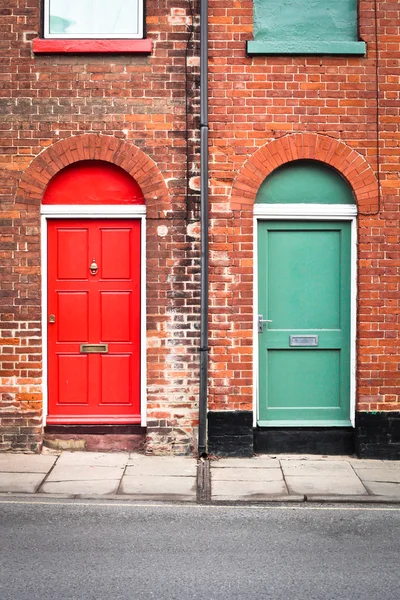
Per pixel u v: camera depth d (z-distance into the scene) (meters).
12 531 5.43
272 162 7.48
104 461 7.32
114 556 4.96
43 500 6.20
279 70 7.46
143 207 7.62
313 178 7.64
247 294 7.49
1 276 7.53
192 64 7.49
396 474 7.00
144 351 7.67
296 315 7.71
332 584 4.53
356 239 7.60
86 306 7.73
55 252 7.69
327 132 7.48
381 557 4.98
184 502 6.23
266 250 7.70
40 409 7.56
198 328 7.54
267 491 6.47
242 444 7.52
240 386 7.51
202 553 5.03
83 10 7.67
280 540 5.30
